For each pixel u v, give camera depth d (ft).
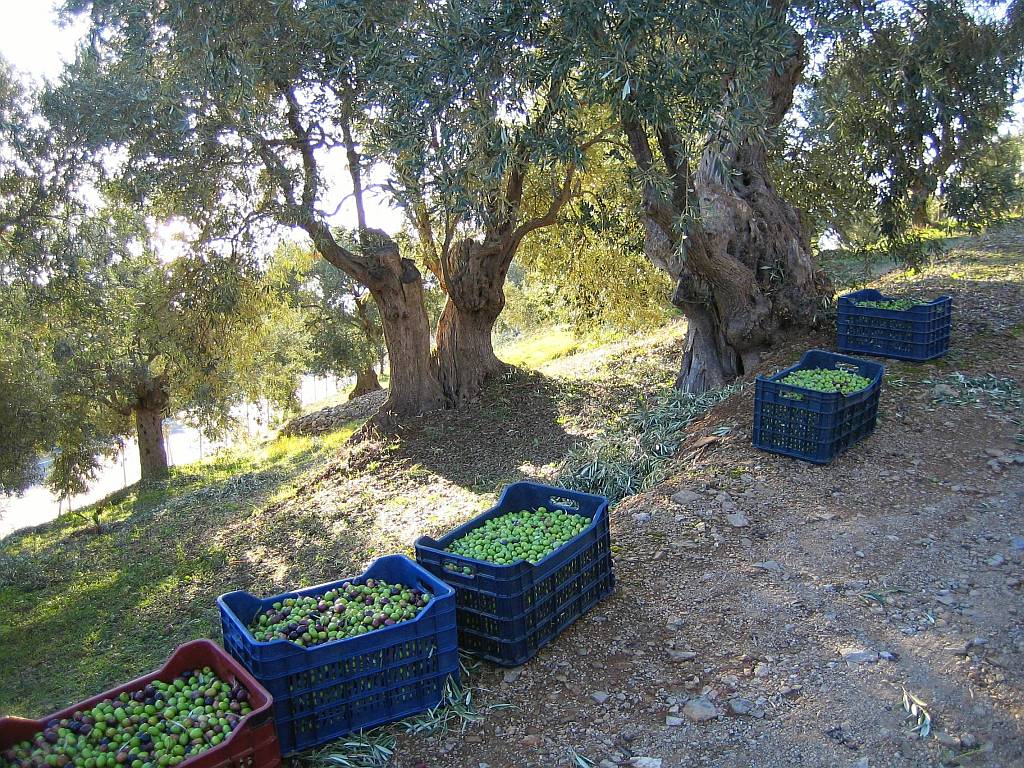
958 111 33.35
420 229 48.39
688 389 34.86
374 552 29.66
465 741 12.05
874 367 23.90
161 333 47.50
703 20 18.94
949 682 12.32
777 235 32.07
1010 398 24.97
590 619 15.31
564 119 20.54
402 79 19.75
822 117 37.68
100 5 32.58
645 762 11.28
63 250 40.22
